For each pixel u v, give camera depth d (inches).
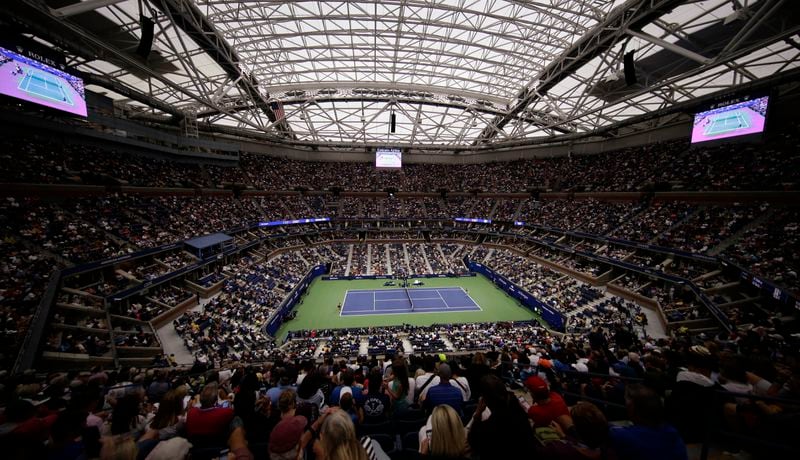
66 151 1267.2
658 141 1833.2
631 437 124.3
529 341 1004.6
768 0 753.0
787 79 1062.4
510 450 113.3
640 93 1245.7
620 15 1035.9
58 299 822.5
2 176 998.4
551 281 1622.8
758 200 1176.2
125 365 762.8
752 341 461.1
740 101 1218.6
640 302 1201.4
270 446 149.7
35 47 994.1
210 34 1199.6
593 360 370.9
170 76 1451.8
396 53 1486.2
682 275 1153.4
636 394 133.9
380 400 253.4
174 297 1154.7
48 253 936.9
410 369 463.2
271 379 445.4
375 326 1311.5
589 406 134.1
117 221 1234.0
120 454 129.1
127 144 1551.4
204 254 1437.0
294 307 1521.9
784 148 1235.9
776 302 850.1
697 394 187.2
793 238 979.9
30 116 1166.3
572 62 1318.9
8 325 679.7
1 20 879.7
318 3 1119.6
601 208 1835.6
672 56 1199.6
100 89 1434.5
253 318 1196.5
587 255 1592.0
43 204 1069.8
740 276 970.1
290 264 1909.4
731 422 195.8
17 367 587.2
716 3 917.8
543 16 1187.3
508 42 1414.9
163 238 1326.3
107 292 965.8
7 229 914.7
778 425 173.3
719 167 1398.9
